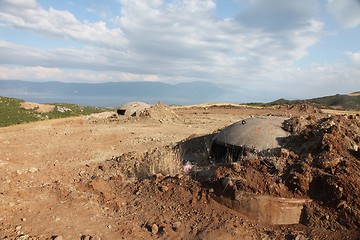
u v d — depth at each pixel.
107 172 7.67
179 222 5.14
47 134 12.85
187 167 7.13
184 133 13.71
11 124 19.34
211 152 8.03
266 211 5.16
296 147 6.41
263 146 6.72
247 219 5.18
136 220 5.32
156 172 7.05
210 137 9.62
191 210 5.45
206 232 4.84
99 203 5.91
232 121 18.45
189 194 5.79
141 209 5.63
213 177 5.80
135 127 15.23
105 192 6.23
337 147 5.78
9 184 6.56
